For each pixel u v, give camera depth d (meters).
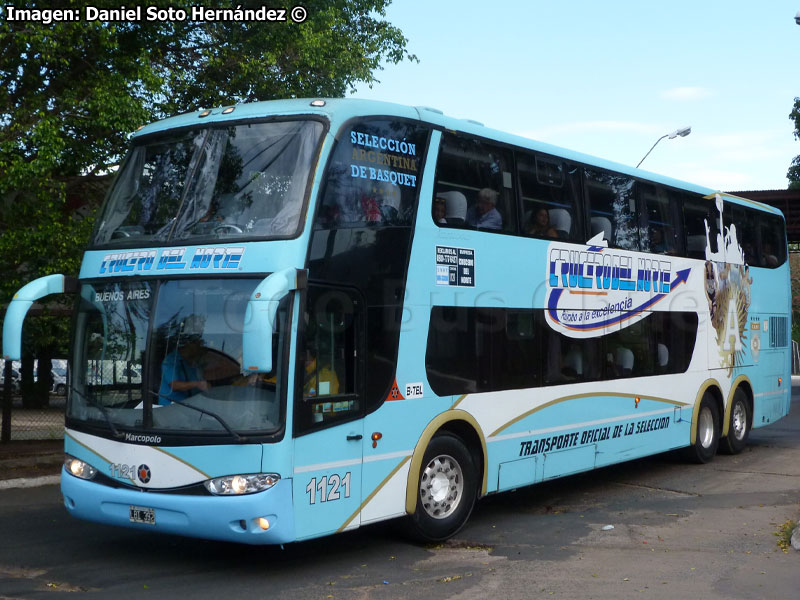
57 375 16.86
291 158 7.48
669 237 12.87
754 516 9.79
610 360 11.26
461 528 8.89
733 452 14.86
